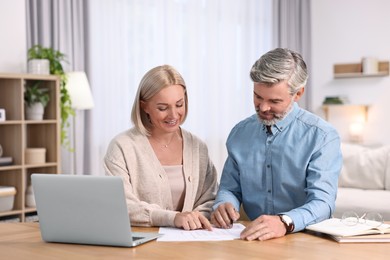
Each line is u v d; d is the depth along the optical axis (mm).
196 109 6387
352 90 7359
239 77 6992
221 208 2113
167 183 2322
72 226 1838
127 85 5594
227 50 6770
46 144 4512
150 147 2316
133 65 5641
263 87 2037
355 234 1831
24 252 1756
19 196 4230
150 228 2094
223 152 6742
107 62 5398
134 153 2291
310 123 2188
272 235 1871
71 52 5020
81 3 5098
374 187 5250
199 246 1781
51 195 1840
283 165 2199
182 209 2363
